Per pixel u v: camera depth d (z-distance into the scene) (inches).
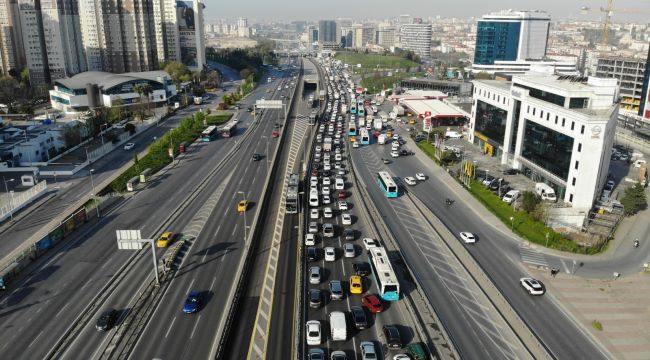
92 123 7839.6
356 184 5649.6
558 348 2802.7
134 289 3356.3
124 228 4389.8
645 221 4741.6
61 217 4672.7
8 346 2765.7
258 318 3016.7
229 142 7657.5
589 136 4559.5
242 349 2711.6
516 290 3420.3
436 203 5093.5
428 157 6830.7
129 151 7155.5
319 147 7367.1
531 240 4170.8
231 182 5728.3
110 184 5551.2
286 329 2908.5
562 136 4965.6
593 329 2997.0
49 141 6840.6
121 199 5152.6
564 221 4480.8
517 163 5989.2
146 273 3575.3
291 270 3631.9
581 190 4734.3
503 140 6382.9
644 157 7116.1
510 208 4832.7
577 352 2775.6
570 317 3117.6
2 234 4328.3
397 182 5792.3
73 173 6048.2
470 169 5649.6
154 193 5339.6
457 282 3499.0
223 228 4387.3
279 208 4911.4
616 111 5196.9
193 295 3154.5
